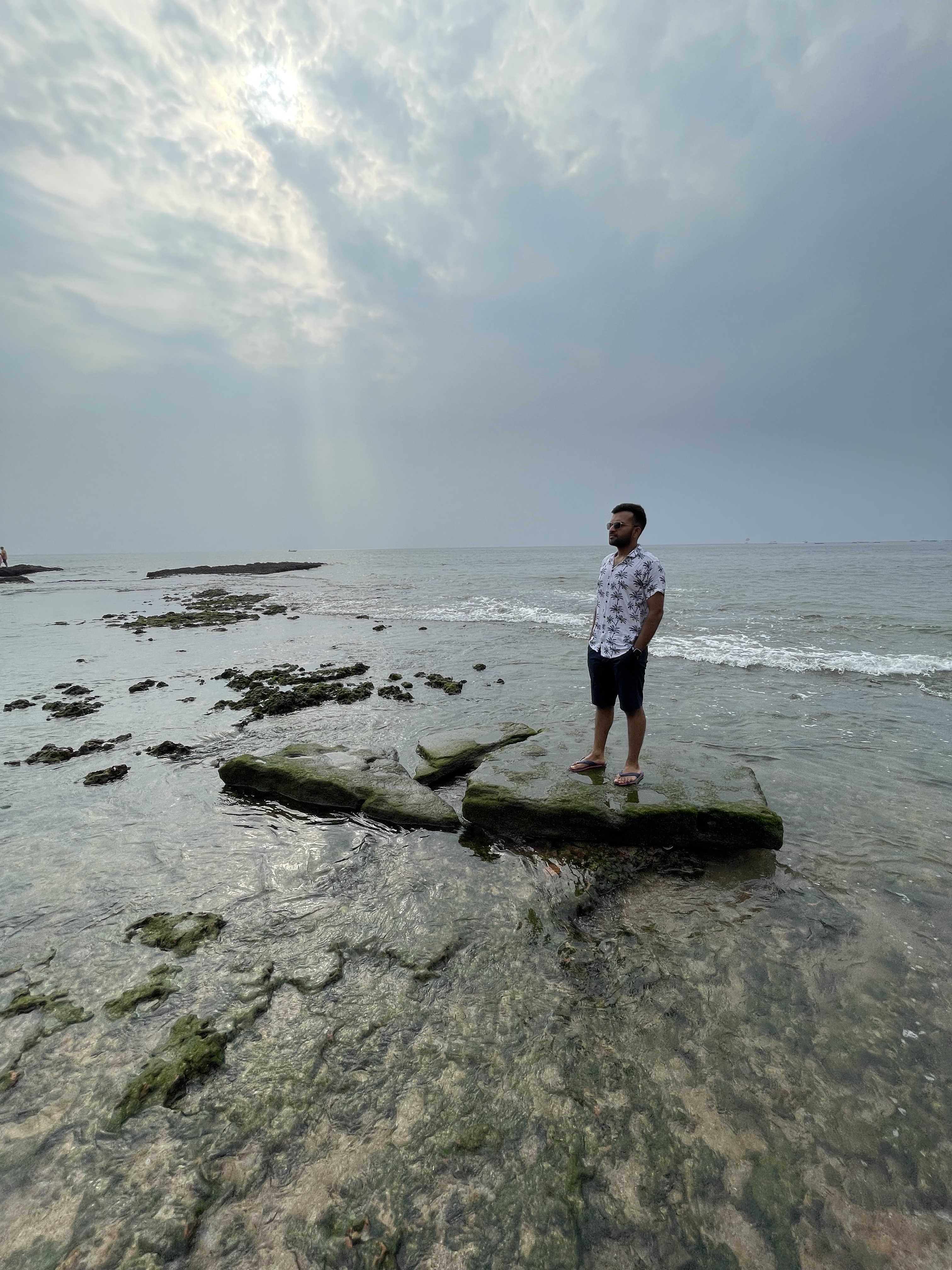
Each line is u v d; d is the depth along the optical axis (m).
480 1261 1.89
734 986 3.13
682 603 19.52
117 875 4.30
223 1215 2.02
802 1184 2.13
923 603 18.62
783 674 10.27
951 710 8.11
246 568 63.19
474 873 4.30
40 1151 2.24
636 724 5.02
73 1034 2.80
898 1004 2.99
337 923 3.71
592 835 4.72
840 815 5.14
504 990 3.10
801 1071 2.60
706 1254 1.92
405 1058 2.67
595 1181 2.14
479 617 19.17
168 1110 2.41
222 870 4.36
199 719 8.49
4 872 4.34
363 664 12.30
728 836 4.59
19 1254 1.89
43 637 17.08
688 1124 2.35
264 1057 2.67
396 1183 2.13
